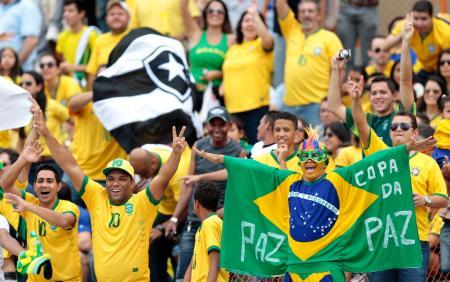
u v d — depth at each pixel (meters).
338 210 32.34
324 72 46.12
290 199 32.66
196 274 34.56
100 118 42.97
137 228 34.72
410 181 32.34
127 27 48.81
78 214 35.88
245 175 33.19
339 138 41.81
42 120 35.06
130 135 42.53
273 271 32.78
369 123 36.47
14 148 46.25
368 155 34.12
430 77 42.59
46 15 58.06
